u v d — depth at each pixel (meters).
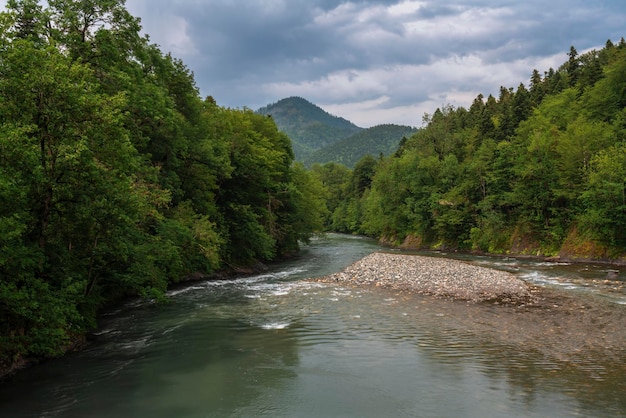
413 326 18.80
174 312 22.08
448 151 77.25
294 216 54.34
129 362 14.51
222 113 46.84
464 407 10.71
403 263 40.12
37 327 14.01
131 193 17.50
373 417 10.23
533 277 33.28
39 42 21.61
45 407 11.02
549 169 52.12
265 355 15.16
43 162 13.72
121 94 16.95
